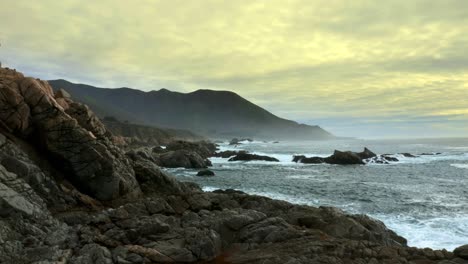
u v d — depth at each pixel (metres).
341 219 17.77
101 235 15.23
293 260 13.22
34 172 18.55
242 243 15.91
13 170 17.66
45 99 21.28
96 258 12.98
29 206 15.94
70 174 21.41
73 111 24.34
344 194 34.25
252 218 17.53
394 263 13.63
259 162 73.12
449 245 18.75
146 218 17.11
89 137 21.59
